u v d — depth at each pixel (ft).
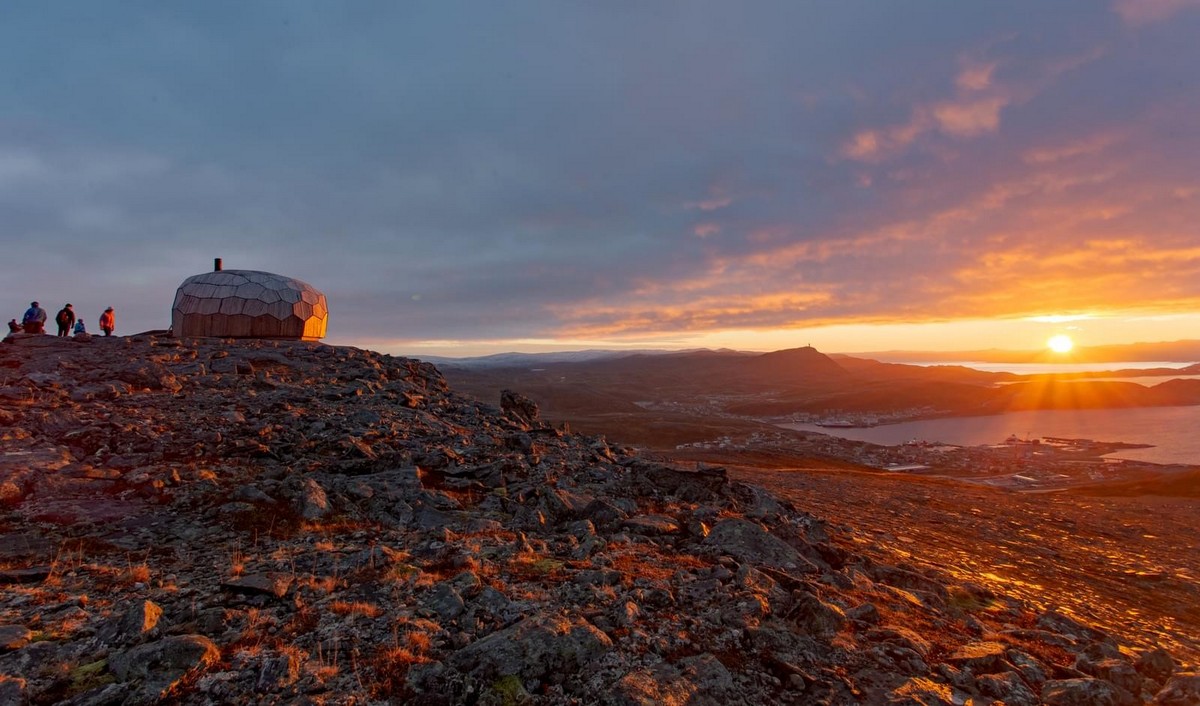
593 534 45.14
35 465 48.29
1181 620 56.80
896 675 27.48
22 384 75.77
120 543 38.01
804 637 29.55
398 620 27.78
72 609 28.40
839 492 127.95
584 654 25.57
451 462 64.34
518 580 34.30
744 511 62.03
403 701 22.21
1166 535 116.98
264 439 63.21
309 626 27.53
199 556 36.81
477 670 24.06
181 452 56.39
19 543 36.50
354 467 57.57
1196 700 27.89
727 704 23.84
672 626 29.43
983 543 86.48
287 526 42.57
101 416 65.26
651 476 69.51
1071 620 43.24
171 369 94.17
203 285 131.44
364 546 39.93
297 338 135.95
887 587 43.65
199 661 23.45
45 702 21.07
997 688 27.27
